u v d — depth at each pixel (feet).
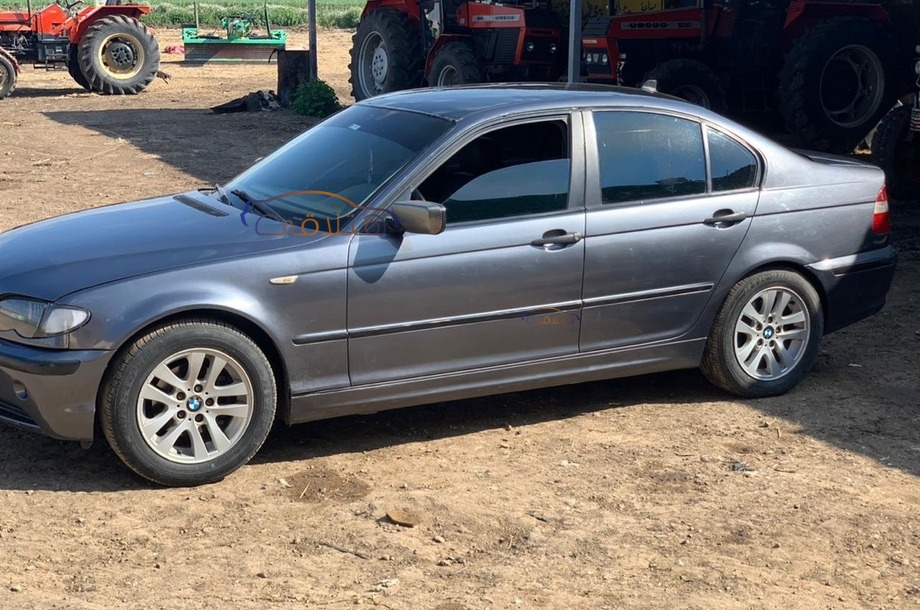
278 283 16.21
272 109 68.28
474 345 17.78
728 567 14.12
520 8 53.16
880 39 42.91
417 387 17.52
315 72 70.08
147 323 15.39
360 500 15.96
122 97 76.07
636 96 19.52
